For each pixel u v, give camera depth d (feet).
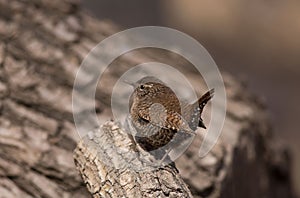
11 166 54.13
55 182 54.54
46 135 56.54
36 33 64.59
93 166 44.57
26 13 66.18
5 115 57.31
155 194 42.04
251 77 131.75
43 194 53.67
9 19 64.95
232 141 59.52
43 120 57.67
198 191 55.16
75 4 70.23
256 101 71.72
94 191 44.42
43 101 59.26
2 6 65.82
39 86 60.08
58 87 60.64
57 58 63.05
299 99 129.18
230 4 136.46
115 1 136.05
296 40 134.62
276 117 124.98
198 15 136.56
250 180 65.21
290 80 132.36
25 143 55.62
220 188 55.67
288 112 126.31
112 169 43.60
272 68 133.59
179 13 137.08
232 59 133.69
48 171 54.70
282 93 129.80
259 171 68.74
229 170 57.31
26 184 53.83
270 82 131.64
